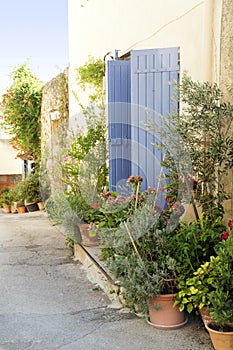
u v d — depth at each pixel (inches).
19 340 121.8
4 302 151.3
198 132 140.2
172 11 184.7
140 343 117.8
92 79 268.4
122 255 134.0
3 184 658.2
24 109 456.4
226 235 121.2
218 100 150.4
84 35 311.4
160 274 122.3
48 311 142.6
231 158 140.0
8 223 332.5
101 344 118.2
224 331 107.0
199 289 116.2
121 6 237.3
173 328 124.9
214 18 156.0
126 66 207.5
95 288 164.4
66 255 217.9
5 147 655.1
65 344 118.8
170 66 183.0
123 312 139.6
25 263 202.8
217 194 141.0
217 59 154.7
